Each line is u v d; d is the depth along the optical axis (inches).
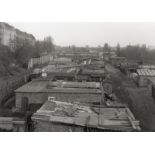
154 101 960.9
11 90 941.2
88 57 2172.7
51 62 1754.4
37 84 814.5
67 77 1008.2
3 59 1526.8
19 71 1512.1
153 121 729.0
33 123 466.9
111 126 409.4
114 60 2161.7
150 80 1168.2
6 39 2078.0
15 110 669.3
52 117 439.8
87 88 736.3
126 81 1312.7
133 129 396.2
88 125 413.7
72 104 560.7
